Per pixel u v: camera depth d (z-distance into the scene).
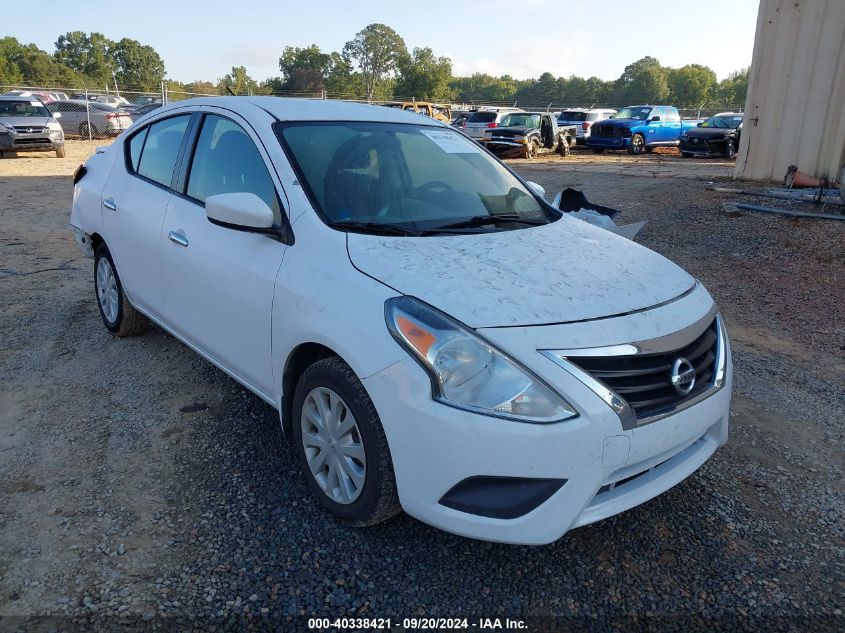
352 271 2.60
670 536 2.78
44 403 3.70
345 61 94.81
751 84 11.45
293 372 2.90
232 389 3.95
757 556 2.67
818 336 5.13
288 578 2.44
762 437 3.61
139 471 3.07
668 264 3.09
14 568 2.42
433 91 92.38
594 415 2.22
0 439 3.30
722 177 12.80
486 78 149.88
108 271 4.63
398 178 3.34
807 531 2.84
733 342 5.00
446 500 2.29
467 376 2.23
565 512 2.24
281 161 3.10
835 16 10.22
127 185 4.25
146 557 2.51
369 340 2.39
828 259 6.96
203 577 2.43
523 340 2.25
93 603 2.28
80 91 29.05
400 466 2.35
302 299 2.69
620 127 23.06
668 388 2.45
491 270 2.59
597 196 11.30
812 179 10.65
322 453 2.72
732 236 7.98
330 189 3.05
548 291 2.48
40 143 17.31
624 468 2.33
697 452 2.70
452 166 3.63
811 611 2.39
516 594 2.43
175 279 3.63
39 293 5.74
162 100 26.17
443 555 2.61
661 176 13.70
